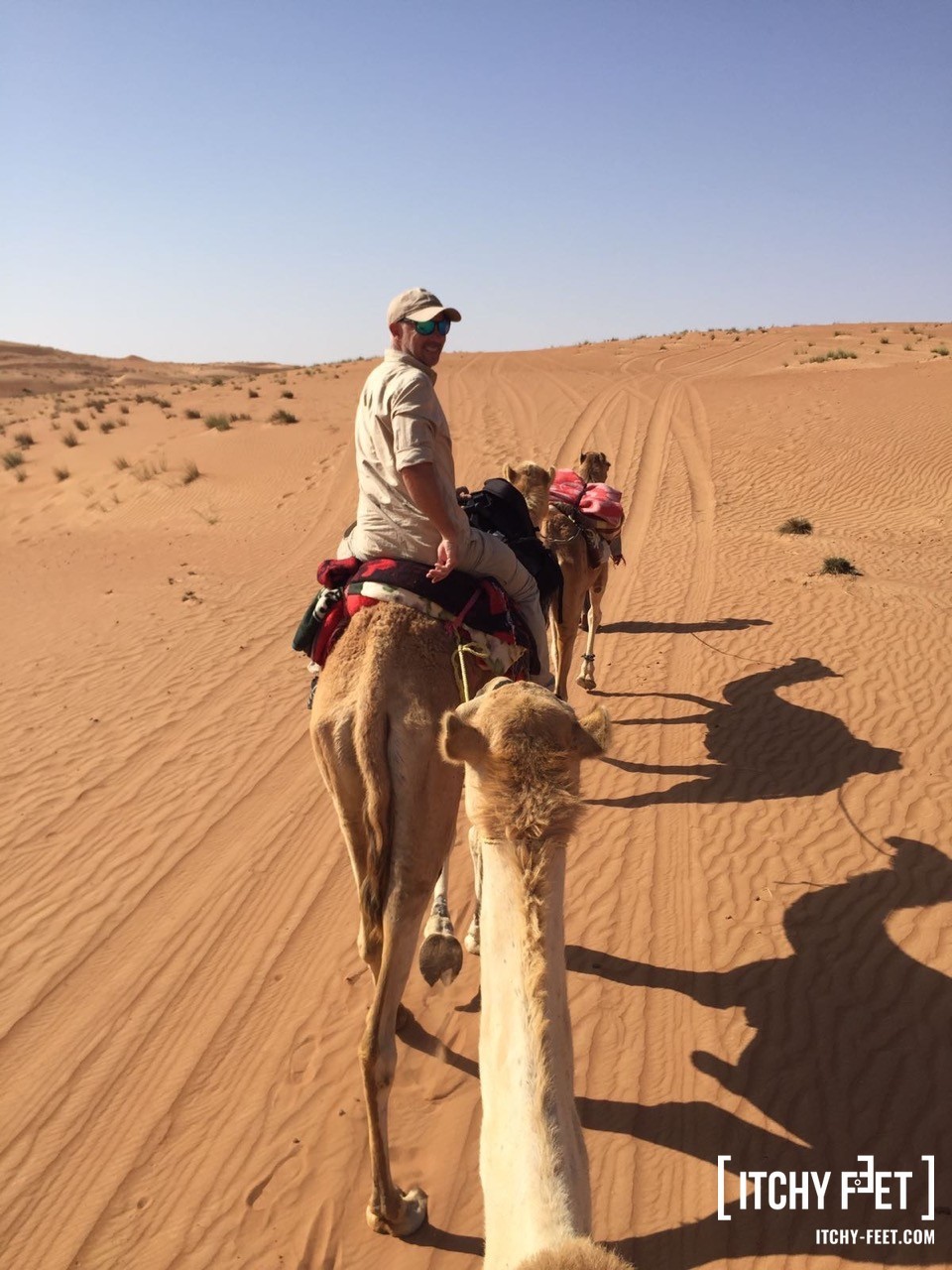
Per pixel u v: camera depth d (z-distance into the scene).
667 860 7.00
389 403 4.60
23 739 10.44
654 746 8.91
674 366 47.19
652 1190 4.42
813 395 29.52
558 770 3.04
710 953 5.96
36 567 19.44
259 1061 5.53
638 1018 5.48
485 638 4.71
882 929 6.02
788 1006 5.47
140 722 10.71
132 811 8.72
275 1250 4.34
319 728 4.39
